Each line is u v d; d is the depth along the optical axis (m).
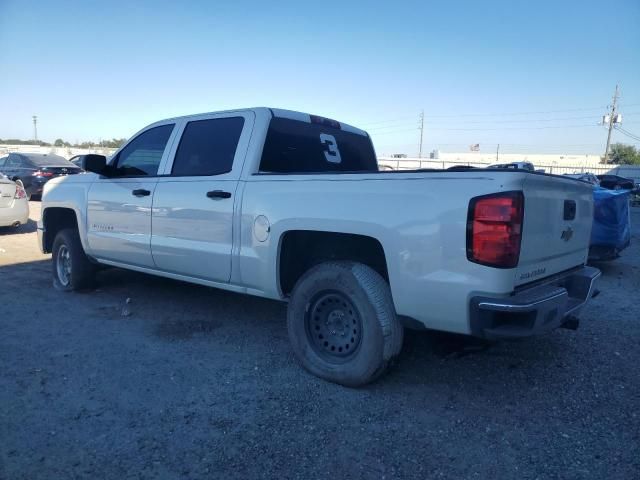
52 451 2.96
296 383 3.90
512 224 3.09
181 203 4.83
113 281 7.03
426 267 3.32
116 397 3.62
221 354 4.47
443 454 3.00
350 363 3.76
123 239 5.46
